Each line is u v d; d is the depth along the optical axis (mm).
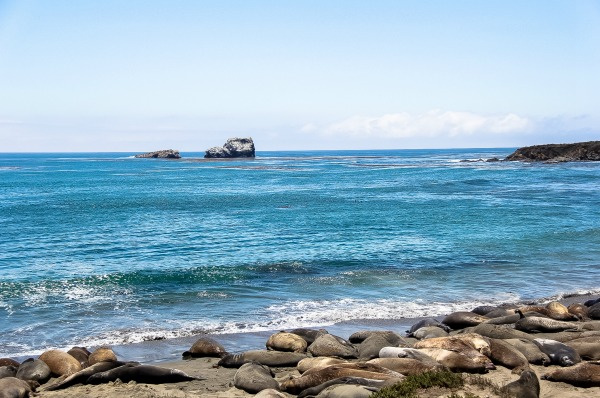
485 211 39094
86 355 12688
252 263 23344
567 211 38750
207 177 83875
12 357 13250
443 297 18719
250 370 11094
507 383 10086
